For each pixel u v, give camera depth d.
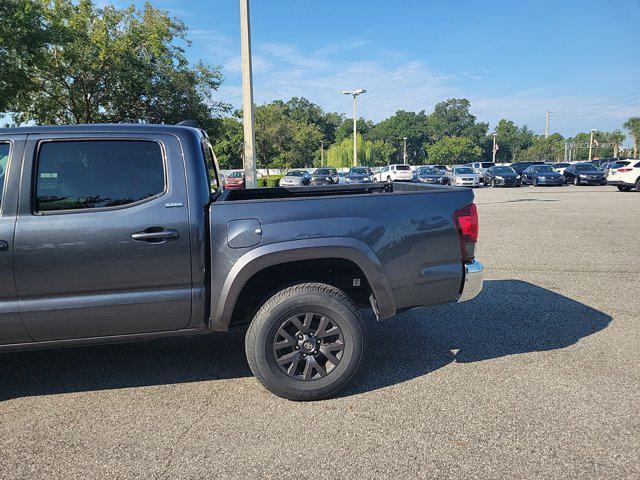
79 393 3.57
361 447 2.80
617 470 2.55
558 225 12.02
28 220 3.05
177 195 3.23
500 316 5.18
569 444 2.79
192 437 2.94
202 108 25.64
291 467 2.63
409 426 3.02
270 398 3.44
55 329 3.14
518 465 2.61
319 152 97.25
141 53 23.00
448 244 3.56
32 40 14.93
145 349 4.40
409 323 5.01
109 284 3.14
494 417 3.10
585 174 30.88
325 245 3.29
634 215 13.79
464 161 121.38
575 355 4.09
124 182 3.21
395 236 3.44
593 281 6.58
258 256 3.23
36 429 3.07
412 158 136.50
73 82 21.53
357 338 3.38
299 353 3.36
